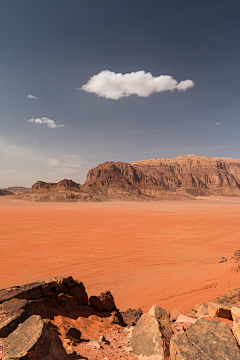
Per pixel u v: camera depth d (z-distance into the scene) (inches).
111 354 248.7
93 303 458.3
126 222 3206.2
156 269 1178.6
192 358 190.9
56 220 3218.5
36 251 1509.6
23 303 300.7
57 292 398.9
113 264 1268.5
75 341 282.5
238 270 947.3
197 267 1181.7
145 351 239.1
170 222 3284.9
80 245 1737.2
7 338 216.8
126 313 563.2
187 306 660.1
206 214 4613.7
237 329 226.4
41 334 214.2
